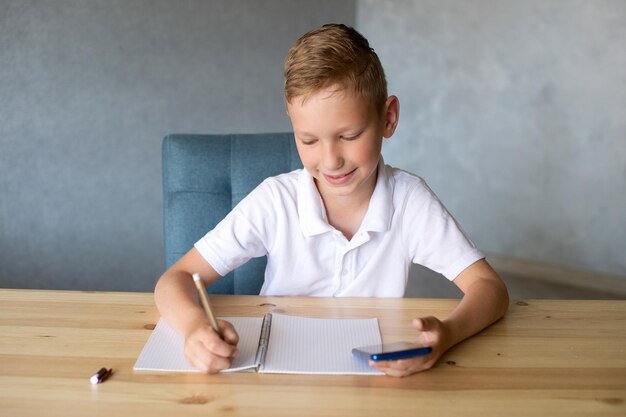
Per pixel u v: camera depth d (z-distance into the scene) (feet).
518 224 11.21
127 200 9.55
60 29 8.88
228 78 9.87
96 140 9.30
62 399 2.76
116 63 9.21
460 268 4.13
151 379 2.94
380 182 4.30
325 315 3.65
